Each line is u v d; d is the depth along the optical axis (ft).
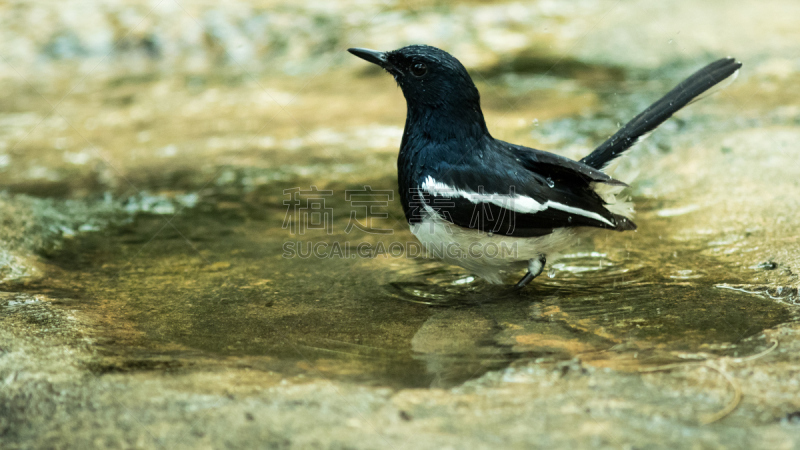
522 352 21.17
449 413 17.19
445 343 22.17
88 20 64.90
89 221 34.22
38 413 17.37
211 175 40.16
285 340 22.65
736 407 17.13
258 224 34.01
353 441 15.98
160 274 28.68
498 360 20.61
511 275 28.53
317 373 19.85
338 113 50.03
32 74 60.23
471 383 18.97
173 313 24.95
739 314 23.34
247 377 19.44
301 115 49.90
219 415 17.13
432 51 25.57
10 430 16.72
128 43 63.57
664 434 16.03
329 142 44.78
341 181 39.14
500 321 23.97
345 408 17.49
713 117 43.80
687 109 45.70
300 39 64.59
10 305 25.03
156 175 40.16
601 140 41.75
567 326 23.22
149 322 24.08
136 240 32.24
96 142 45.57
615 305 24.79
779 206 31.81
